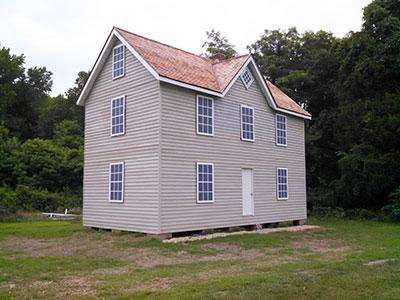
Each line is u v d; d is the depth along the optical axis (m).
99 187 17.39
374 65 25.89
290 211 21.03
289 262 10.65
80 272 9.32
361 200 28.02
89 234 16.11
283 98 22.67
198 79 16.59
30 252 12.29
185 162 15.45
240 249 12.91
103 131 17.44
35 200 30.48
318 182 32.31
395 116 24.86
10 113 50.06
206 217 16.08
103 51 17.28
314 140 30.92
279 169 20.58
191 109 15.98
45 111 49.09
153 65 15.06
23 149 34.19
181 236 15.34
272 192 19.89
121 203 16.08
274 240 14.92
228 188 17.30
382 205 27.48
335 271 9.07
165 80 14.74
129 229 15.59
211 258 11.31
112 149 16.81
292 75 32.47
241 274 8.91
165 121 14.88
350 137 27.86
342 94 28.70
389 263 10.06
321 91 32.66
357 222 23.77
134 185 15.52
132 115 15.98
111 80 17.30
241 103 18.53
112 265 10.16
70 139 39.19
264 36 37.41
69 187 34.25
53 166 33.50
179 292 7.25
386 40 26.05
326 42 34.38
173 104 15.27
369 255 11.52
